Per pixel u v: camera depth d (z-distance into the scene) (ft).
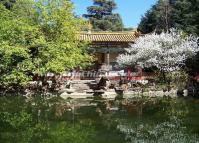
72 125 84.02
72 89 143.02
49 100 126.00
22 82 121.39
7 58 116.98
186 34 184.65
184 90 145.69
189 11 206.18
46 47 127.24
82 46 149.07
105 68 187.32
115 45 189.78
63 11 133.90
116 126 83.35
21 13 133.69
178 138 72.23
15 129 79.15
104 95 141.90
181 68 164.04
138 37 187.62
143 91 147.02
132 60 168.45
